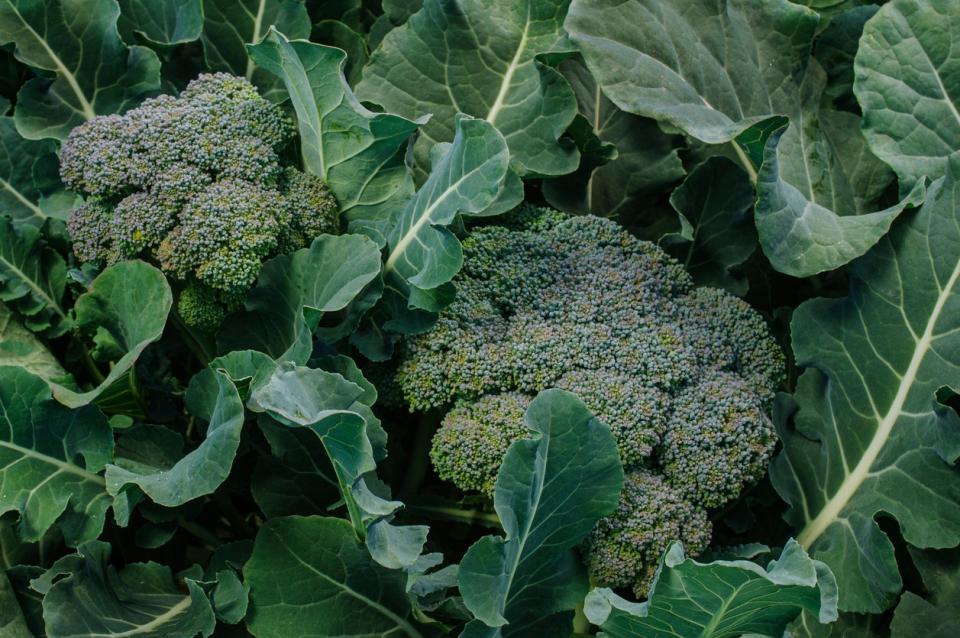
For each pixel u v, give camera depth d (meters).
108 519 1.07
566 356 1.06
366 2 1.21
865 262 1.08
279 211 1.06
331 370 1.04
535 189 1.16
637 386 1.05
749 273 1.15
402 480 1.10
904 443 1.06
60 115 1.11
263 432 1.04
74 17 1.11
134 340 1.05
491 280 1.08
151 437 1.05
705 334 1.09
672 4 1.11
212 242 1.04
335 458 0.99
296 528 1.01
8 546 1.04
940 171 1.09
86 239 1.07
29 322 1.09
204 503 1.07
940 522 1.04
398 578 1.02
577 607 1.07
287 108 1.13
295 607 1.01
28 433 1.03
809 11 1.12
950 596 1.05
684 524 1.04
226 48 1.15
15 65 1.13
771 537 1.09
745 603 0.97
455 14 1.12
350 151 1.08
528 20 1.12
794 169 1.12
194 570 1.05
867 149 1.16
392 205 1.09
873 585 1.05
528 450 0.99
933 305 1.06
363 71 1.12
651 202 1.15
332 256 1.05
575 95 1.12
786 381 1.14
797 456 1.08
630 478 1.05
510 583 1.02
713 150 1.14
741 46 1.12
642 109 1.07
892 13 1.10
